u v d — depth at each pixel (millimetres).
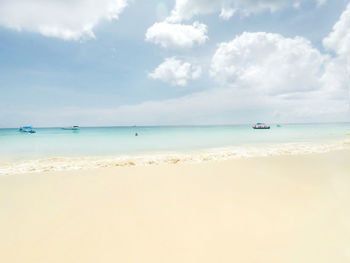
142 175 5508
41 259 2094
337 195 3855
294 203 3486
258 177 5227
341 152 9570
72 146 17719
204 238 2451
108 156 10648
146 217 3039
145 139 26234
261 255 2096
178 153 11578
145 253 2176
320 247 2213
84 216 3090
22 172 6215
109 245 2338
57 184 4707
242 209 3279
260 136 29125
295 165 6645
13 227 2756
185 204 3518
